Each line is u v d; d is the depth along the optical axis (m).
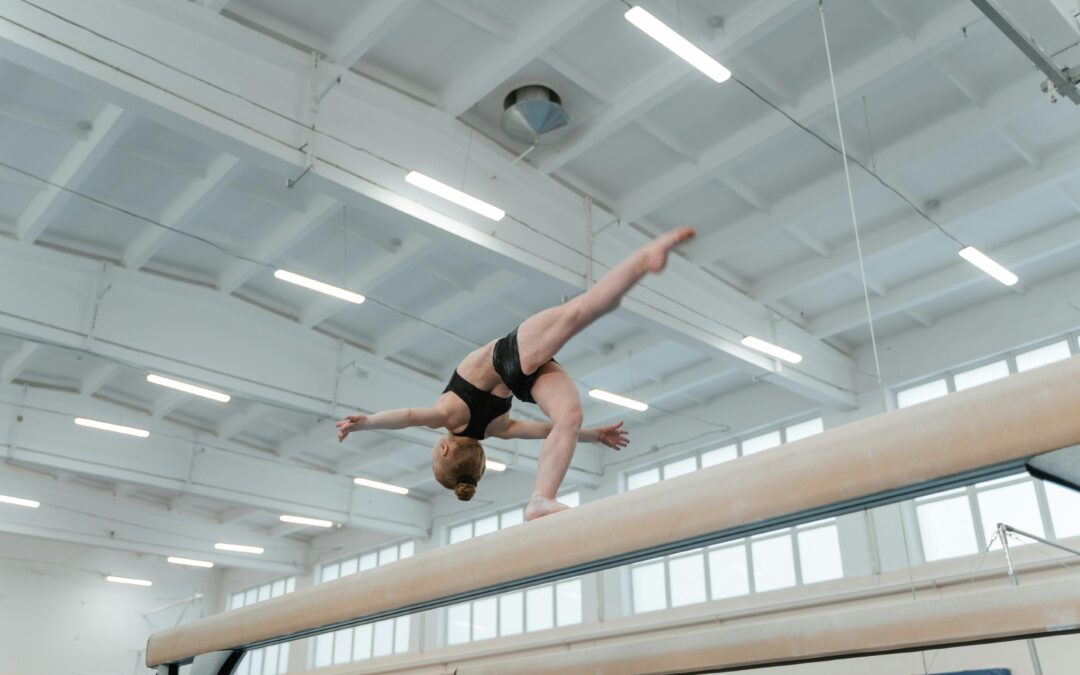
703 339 9.84
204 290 10.91
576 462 14.26
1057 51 6.16
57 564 19.47
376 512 16.38
